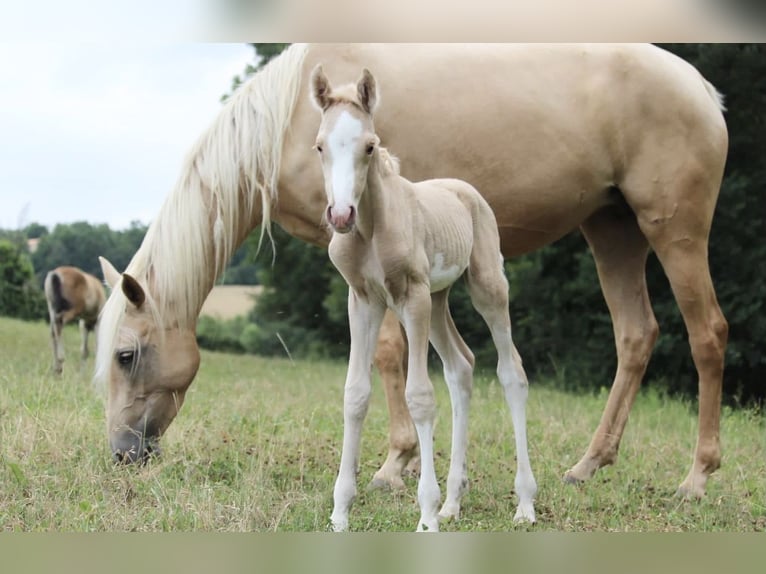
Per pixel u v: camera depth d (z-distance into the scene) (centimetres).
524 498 551
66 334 1875
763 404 1390
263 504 545
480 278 556
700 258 712
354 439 498
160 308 651
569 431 837
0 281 2217
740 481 687
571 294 1602
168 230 660
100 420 711
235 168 669
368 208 469
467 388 550
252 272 2975
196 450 654
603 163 707
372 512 562
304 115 666
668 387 1475
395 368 650
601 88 699
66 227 2822
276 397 936
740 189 1358
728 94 1377
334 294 2097
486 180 690
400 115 674
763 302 1368
